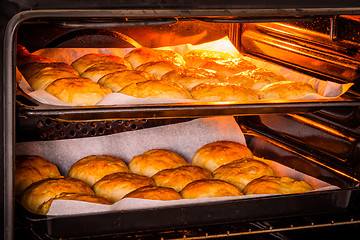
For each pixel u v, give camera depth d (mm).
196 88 1270
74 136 1342
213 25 1459
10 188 1003
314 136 1285
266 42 1398
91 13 1012
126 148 1350
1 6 975
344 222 1154
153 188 1165
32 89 1229
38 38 1335
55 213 1092
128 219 1061
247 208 1110
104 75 1309
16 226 1079
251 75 1358
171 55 1422
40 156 1290
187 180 1231
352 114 1183
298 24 1297
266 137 1413
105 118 1140
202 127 1401
